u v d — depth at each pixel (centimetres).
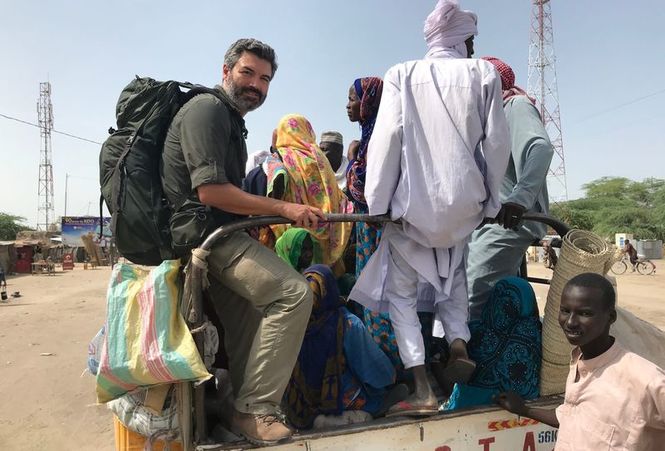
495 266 326
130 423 214
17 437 565
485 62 231
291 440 198
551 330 243
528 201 257
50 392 712
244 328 227
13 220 6888
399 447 215
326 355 246
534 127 285
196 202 209
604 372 192
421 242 230
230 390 234
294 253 285
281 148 351
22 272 3048
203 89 223
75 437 566
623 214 4956
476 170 221
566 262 239
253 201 207
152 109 216
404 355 231
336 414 241
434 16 252
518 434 239
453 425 225
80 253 4284
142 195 207
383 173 223
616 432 183
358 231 287
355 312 302
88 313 1398
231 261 211
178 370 191
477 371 262
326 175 343
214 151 205
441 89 224
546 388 248
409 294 242
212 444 198
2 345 995
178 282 210
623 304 1452
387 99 227
